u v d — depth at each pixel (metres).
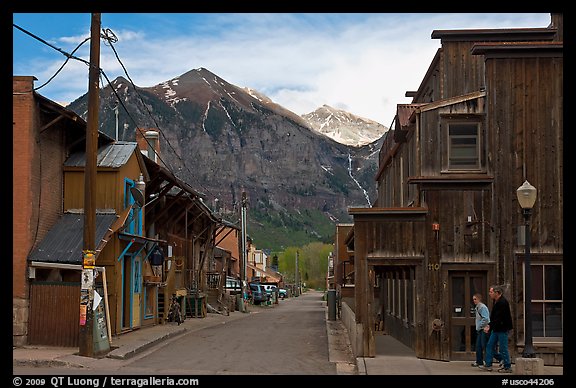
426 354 17.39
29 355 16.41
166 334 23.36
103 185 22.09
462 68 21.61
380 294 28.88
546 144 17.78
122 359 17.06
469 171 17.92
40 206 19.64
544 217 17.55
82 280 17.02
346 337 23.88
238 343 21.70
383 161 29.91
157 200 28.36
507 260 17.52
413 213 17.78
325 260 161.62
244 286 49.44
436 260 17.69
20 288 18.38
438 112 18.14
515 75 17.92
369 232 17.91
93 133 17.20
